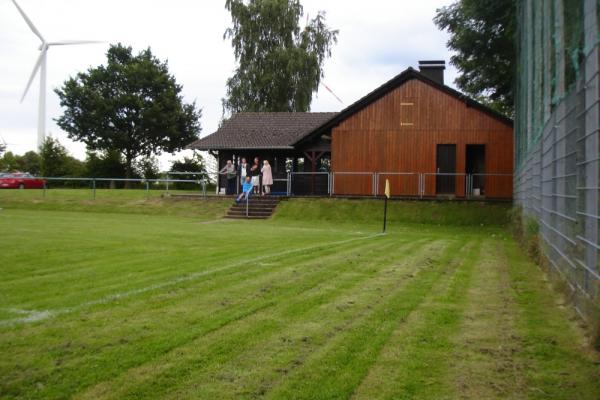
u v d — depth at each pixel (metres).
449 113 27.09
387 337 5.15
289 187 27.92
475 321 5.79
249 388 3.93
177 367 4.31
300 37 45.47
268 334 5.20
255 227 18.86
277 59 43.91
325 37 45.25
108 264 9.32
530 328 5.53
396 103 27.55
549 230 9.00
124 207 27.33
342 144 28.02
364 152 27.81
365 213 24.33
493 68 27.34
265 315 5.90
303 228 19.22
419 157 27.33
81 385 3.94
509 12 21.78
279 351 4.72
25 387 3.90
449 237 16.89
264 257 10.27
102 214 25.16
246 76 44.31
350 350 4.76
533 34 12.29
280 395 3.82
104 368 4.27
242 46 44.88
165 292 7.01
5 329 5.26
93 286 7.39
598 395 3.86
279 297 6.77
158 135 59.69
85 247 11.59
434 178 27.03
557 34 8.38
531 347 4.90
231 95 44.72
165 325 5.46
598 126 5.33
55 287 7.31
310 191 29.80
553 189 8.66
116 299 6.58
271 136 31.95
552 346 4.93
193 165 49.19
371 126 27.77
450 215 23.42
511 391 3.94
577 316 5.94
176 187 48.59
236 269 8.84
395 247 12.66
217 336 5.12
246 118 34.41
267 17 44.28
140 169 56.81
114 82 59.81
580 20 6.42
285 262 9.70
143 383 3.99
